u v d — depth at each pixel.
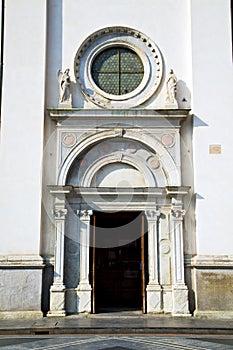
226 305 12.88
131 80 14.60
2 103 13.70
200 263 13.05
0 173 13.34
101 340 9.92
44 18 14.26
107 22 14.58
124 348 8.88
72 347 9.02
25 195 13.30
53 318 12.61
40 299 12.81
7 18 14.17
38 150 13.55
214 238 13.24
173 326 11.24
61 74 14.12
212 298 12.92
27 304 12.77
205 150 13.69
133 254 16.11
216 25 14.30
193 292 13.20
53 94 14.27
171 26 14.59
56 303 12.92
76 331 11.06
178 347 9.00
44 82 13.95
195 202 13.55
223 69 14.06
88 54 14.55
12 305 12.73
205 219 13.34
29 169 13.44
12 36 14.08
